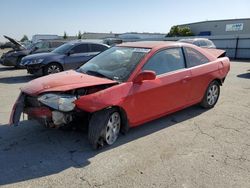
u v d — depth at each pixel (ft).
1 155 12.92
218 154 13.47
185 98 17.84
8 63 46.65
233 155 13.39
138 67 14.89
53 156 12.92
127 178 11.19
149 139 15.03
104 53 17.67
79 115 13.43
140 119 15.06
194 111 20.18
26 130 15.89
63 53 37.24
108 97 13.20
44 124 13.30
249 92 27.35
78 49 38.04
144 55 15.56
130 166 12.14
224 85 31.37
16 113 13.80
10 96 24.85
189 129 16.67
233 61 75.20
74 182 10.84
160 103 15.96
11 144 14.11
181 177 11.34
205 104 20.29
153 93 15.26
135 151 13.58
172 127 16.92
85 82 13.51
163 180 11.09
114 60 16.16
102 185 10.67
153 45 16.74
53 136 15.14
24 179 10.99
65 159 12.65
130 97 14.08
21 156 12.87
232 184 10.92
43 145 14.05
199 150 13.87
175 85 16.63
